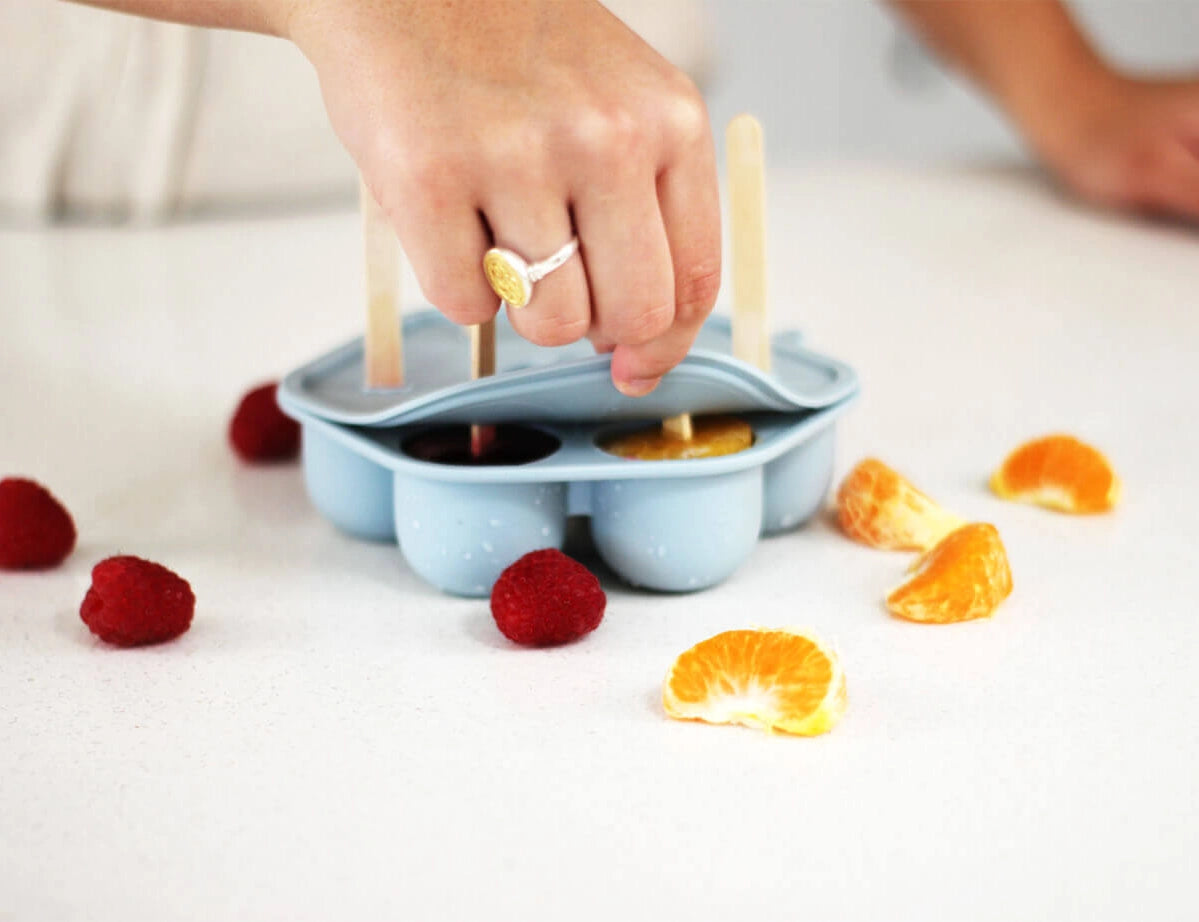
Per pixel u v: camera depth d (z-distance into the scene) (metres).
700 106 0.44
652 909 0.37
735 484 0.48
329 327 0.79
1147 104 1.06
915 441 0.61
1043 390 0.67
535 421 0.50
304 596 0.50
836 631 0.47
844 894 0.37
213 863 0.38
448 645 0.47
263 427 0.59
